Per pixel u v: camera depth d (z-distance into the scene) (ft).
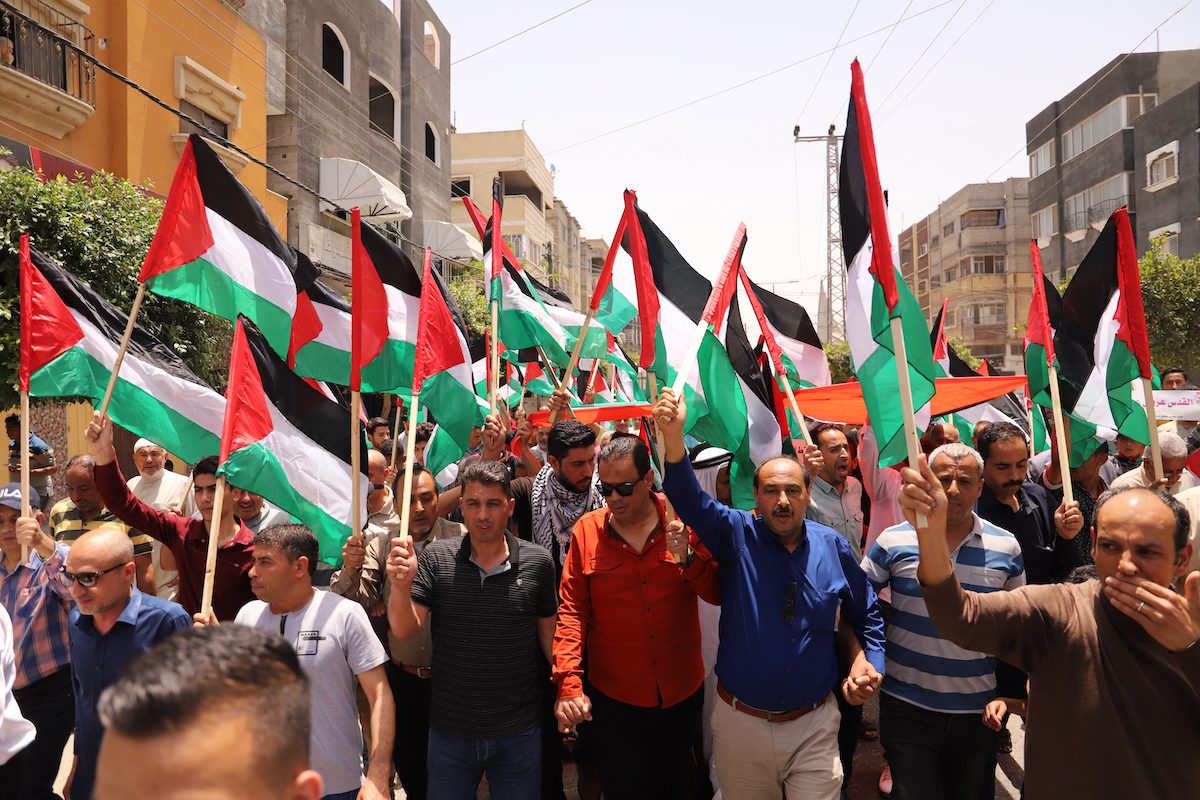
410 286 15.57
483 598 11.84
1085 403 16.21
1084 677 7.53
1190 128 90.79
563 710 11.43
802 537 11.91
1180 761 7.20
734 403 15.01
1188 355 66.69
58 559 13.15
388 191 63.93
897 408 9.57
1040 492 15.33
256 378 13.04
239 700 3.81
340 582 13.97
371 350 14.89
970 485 12.07
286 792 3.96
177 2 44.78
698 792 14.52
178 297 13.71
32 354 13.42
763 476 11.57
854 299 10.30
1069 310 16.57
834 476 17.48
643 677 12.35
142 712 3.67
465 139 125.18
